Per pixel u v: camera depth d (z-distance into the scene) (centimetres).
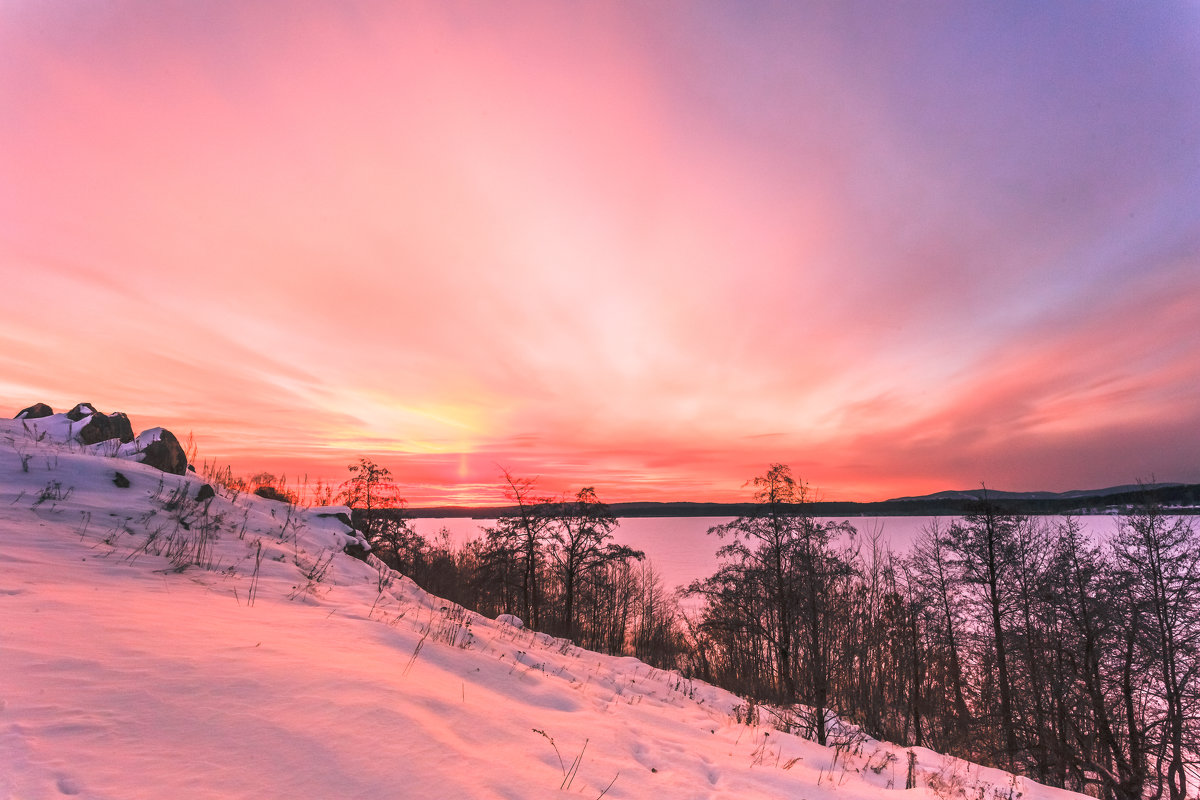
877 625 2698
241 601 621
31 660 337
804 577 1728
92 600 486
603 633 2827
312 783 285
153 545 759
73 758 256
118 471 964
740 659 2353
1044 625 2527
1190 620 2153
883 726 1889
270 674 389
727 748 686
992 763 2083
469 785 326
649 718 731
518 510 2509
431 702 430
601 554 2509
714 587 2188
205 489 1065
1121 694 2325
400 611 839
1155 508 2303
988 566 2678
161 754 276
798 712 1338
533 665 838
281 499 1436
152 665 365
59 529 709
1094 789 2131
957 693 2816
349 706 371
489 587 2502
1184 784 2084
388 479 2262
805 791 545
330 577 935
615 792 400
